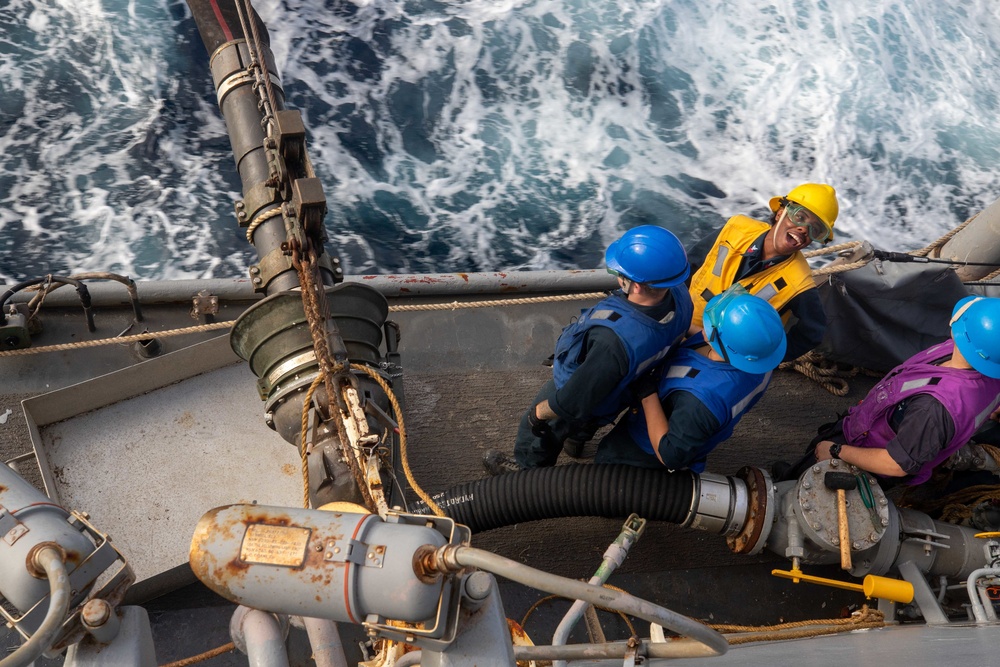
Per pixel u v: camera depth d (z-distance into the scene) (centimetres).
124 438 452
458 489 435
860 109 1020
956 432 387
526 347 553
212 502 445
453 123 926
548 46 1011
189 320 525
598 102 977
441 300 559
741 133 978
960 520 469
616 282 577
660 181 910
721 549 497
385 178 863
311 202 365
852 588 425
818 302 445
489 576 200
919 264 525
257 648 232
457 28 1013
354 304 393
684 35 1058
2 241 761
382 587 190
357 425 325
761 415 553
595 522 496
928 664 237
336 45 972
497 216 846
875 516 416
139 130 864
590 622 415
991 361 379
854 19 1115
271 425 401
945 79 1067
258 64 435
